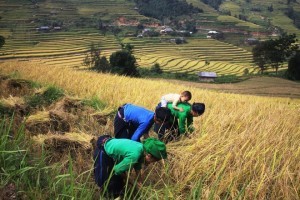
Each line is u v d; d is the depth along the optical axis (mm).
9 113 7309
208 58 143250
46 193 4082
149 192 4652
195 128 7512
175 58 134375
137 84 18016
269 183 5086
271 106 13594
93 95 11438
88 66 101312
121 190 4715
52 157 5359
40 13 196250
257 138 6578
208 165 5348
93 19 195250
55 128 6848
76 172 5078
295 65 75562
